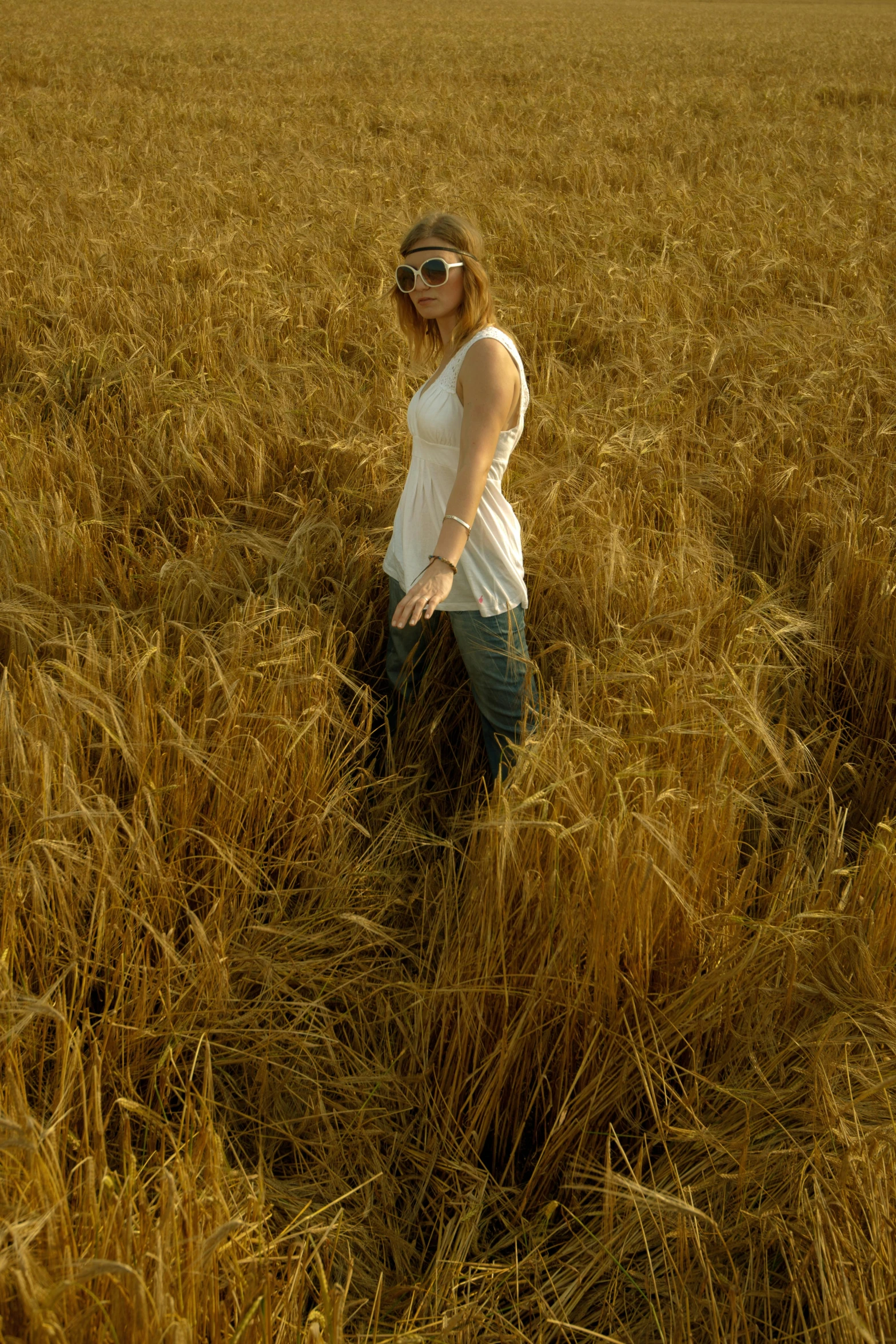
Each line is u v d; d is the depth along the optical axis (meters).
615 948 1.85
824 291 6.97
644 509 3.93
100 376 5.09
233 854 2.23
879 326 6.10
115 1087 1.86
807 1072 1.85
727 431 4.76
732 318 6.56
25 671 2.48
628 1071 1.87
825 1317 1.46
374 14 46.53
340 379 5.20
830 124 15.45
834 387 5.22
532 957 1.92
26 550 3.29
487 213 9.14
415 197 10.19
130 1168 1.45
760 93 19.73
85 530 3.43
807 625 3.16
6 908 1.89
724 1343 1.51
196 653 2.79
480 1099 1.87
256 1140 1.92
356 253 7.86
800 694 3.15
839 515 3.90
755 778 2.56
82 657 2.67
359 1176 1.88
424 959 2.30
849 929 2.10
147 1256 1.25
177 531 3.79
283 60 24.00
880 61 26.08
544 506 3.63
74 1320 1.20
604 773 2.08
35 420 4.71
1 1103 1.55
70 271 6.71
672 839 1.96
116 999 2.02
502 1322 1.57
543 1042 1.87
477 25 40.72
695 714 2.46
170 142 12.95
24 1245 1.15
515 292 6.80
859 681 3.23
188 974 1.99
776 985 2.05
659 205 9.66
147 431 4.37
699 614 2.99
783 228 8.72
